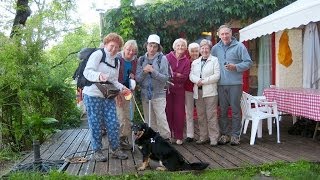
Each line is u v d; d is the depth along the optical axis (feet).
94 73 17.44
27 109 28.35
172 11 34.40
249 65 21.22
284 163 17.37
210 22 34.60
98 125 18.54
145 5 34.42
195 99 22.48
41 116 28.86
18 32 28.76
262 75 36.35
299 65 34.99
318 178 15.14
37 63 28.84
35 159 18.37
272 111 23.58
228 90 21.59
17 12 34.53
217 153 20.10
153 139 17.01
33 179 16.12
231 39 21.74
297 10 20.93
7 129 27.63
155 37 20.74
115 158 19.47
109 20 34.22
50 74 31.73
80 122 38.27
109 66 18.08
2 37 28.17
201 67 21.86
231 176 15.58
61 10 36.94
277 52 35.35
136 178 16.05
